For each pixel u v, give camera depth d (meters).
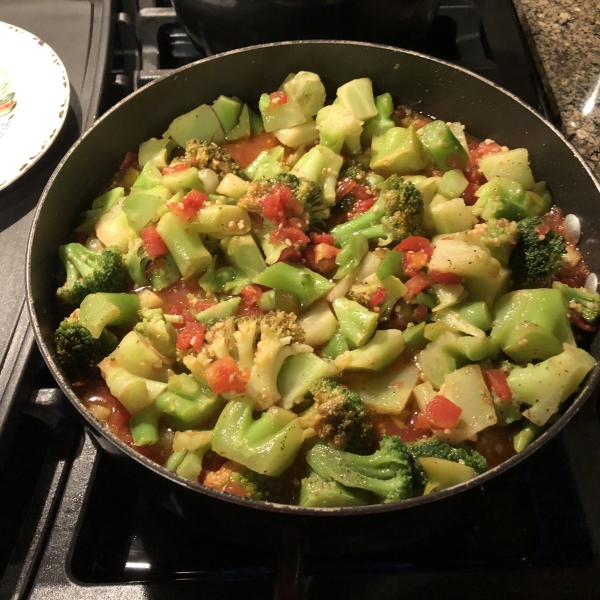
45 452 0.39
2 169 0.42
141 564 0.35
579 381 0.33
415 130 0.42
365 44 0.42
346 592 0.33
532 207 0.39
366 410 0.33
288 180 0.39
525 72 0.48
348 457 0.32
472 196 0.41
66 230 0.40
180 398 0.34
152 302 0.38
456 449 0.32
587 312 0.36
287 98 0.43
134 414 0.34
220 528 0.33
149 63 0.49
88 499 0.35
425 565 0.34
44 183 0.44
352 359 0.35
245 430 0.32
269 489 0.32
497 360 0.36
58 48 0.48
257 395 0.33
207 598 0.33
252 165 0.42
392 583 0.33
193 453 0.33
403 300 0.37
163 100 0.43
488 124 0.43
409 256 0.37
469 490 0.29
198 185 0.40
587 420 0.36
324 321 0.37
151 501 0.37
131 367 0.35
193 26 0.45
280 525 0.30
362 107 0.43
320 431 0.32
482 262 0.35
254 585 0.33
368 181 0.42
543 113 0.47
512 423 0.35
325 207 0.40
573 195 0.39
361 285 0.37
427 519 0.30
